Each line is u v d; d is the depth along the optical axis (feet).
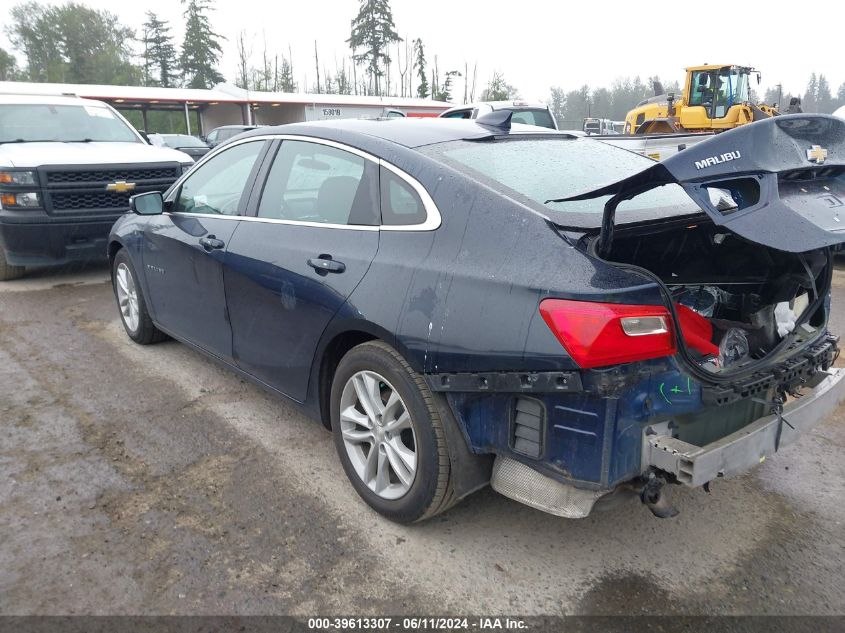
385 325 8.93
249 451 11.84
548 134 11.98
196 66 232.73
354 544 9.28
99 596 8.21
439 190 9.04
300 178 11.25
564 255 7.72
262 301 11.34
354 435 10.02
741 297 9.75
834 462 11.66
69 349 16.89
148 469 11.18
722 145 6.90
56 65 237.45
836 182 7.87
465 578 8.66
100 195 23.26
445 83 190.90
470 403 8.39
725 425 8.46
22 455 11.57
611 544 9.40
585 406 7.38
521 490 8.22
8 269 23.62
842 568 8.92
